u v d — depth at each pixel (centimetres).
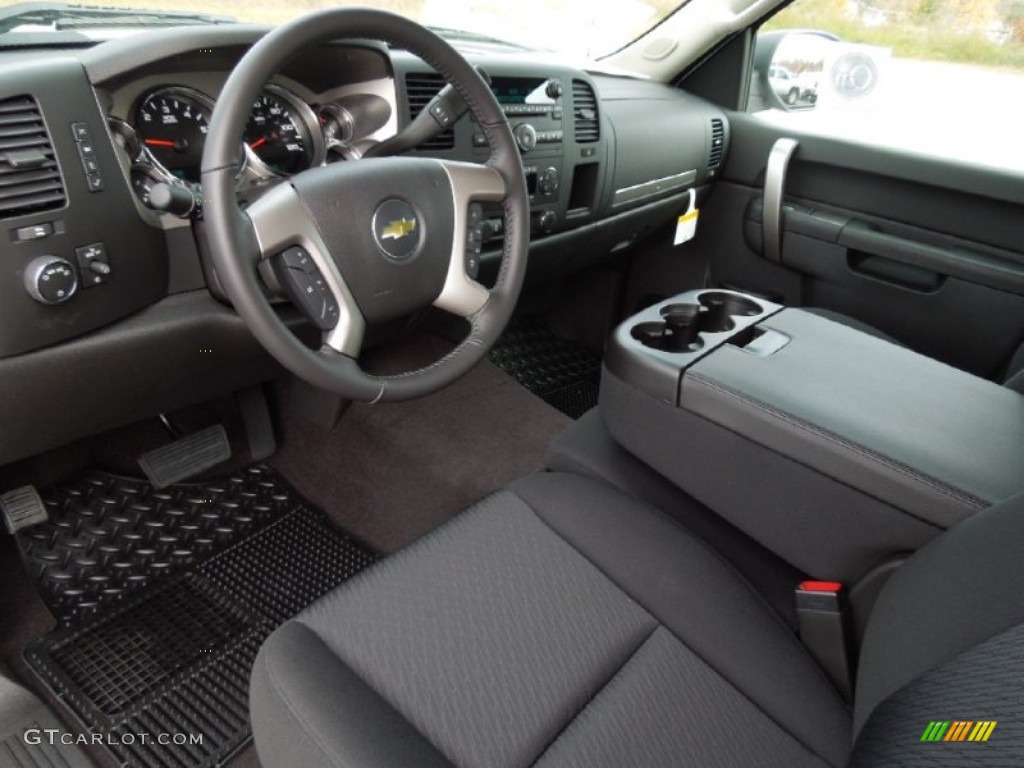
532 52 189
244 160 117
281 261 95
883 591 79
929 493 82
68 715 114
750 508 98
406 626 81
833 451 88
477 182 110
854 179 189
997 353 173
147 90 106
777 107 209
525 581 87
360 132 131
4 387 101
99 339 107
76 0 125
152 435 161
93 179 100
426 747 69
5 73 90
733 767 70
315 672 74
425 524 153
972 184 168
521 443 170
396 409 173
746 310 124
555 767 69
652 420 105
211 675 122
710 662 80
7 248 93
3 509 140
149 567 140
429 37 101
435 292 109
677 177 198
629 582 88
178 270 117
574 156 165
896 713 58
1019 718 45
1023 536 61
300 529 151
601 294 226
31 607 130
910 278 183
